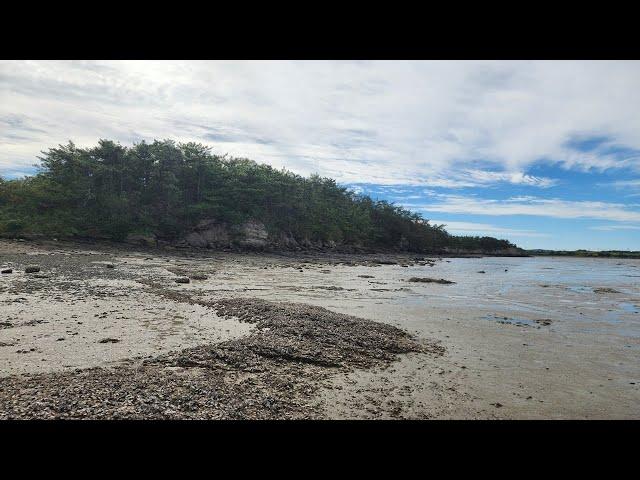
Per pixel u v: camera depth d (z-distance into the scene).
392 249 116.94
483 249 150.50
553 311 24.81
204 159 75.38
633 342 16.98
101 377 9.41
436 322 19.88
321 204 102.56
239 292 26.81
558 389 11.16
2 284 22.31
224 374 10.51
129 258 45.81
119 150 64.00
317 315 17.64
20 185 59.28
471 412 9.37
